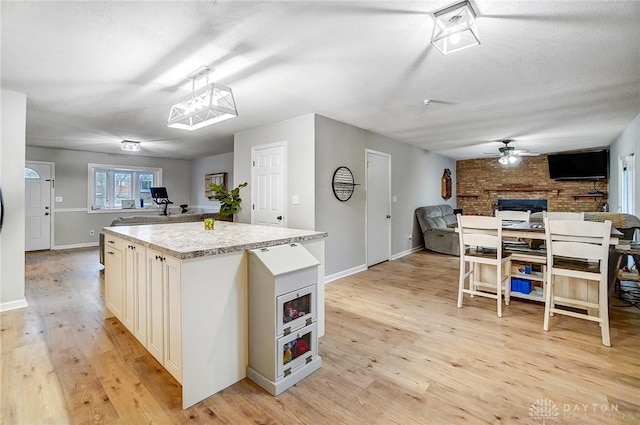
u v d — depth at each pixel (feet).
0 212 10.02
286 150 14.38
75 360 7.23
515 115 13.44
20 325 9.17
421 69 8.71
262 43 7.30
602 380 6.43
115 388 6.19
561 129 16.10
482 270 11.91
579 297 9.95
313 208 13.32
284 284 6.23
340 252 14.85
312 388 6.24
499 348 7.84
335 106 12.21
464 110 12.74
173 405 5.70
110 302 9.32
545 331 8.82
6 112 10.23
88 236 24.11
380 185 18.02
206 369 5.94
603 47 7.44
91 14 6.15
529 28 6.60
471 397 5.92
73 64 8.41
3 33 6.86
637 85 9.90
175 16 6.23
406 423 5.25
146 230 9.13
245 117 13.88
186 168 29.76
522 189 25.90
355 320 9.68
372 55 7.88
